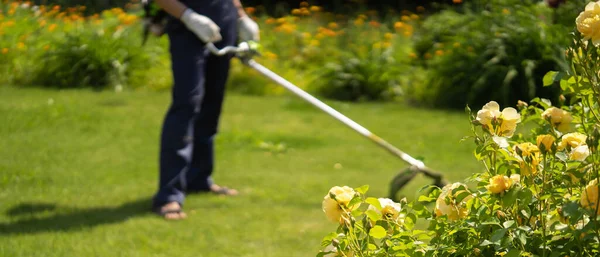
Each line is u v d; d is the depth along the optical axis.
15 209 6.14
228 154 8.67
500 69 11.67
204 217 6.04
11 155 8.09
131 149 8.65
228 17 6.37
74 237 5.41
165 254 5.09
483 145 2.76
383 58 13.30
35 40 14.37
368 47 13.74
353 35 15.01
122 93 12.83
